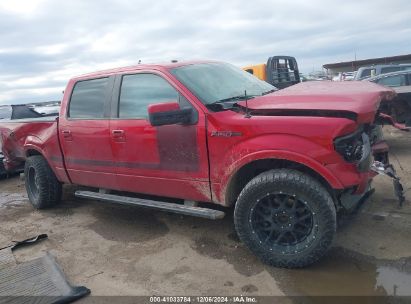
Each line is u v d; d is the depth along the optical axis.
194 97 4.01
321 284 3.36
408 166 6.43
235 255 4.00
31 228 5.34
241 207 3.69
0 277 3.93
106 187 4.98
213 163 3.88
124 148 4.52
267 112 3.69
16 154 6.45
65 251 4.47
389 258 3.66
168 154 4.17
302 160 3.41
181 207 4.18
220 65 4.93
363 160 3.48
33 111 8.91
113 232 4.90
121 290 3.56
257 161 3.82
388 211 4.65
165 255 4.14
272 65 10.29
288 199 3.56
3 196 7.26
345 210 3.68
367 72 14.08
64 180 5.58
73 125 5.08
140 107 4.42
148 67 4.46
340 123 3.33
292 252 3.55
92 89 4.97
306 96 3.78
